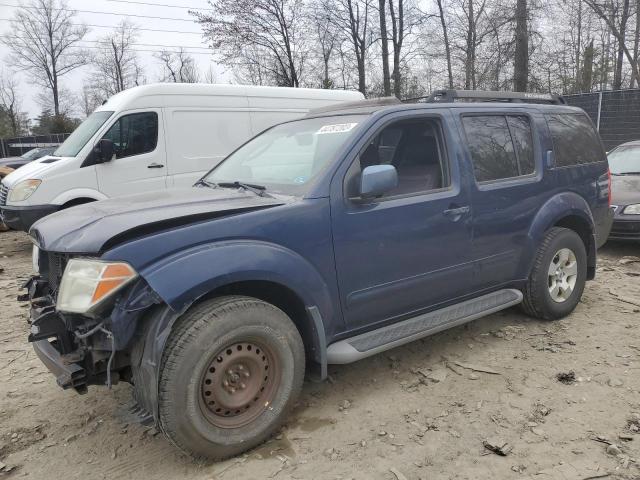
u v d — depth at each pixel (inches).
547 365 160.9
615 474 110.7
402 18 1079.6
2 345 191.3
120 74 2123.5
